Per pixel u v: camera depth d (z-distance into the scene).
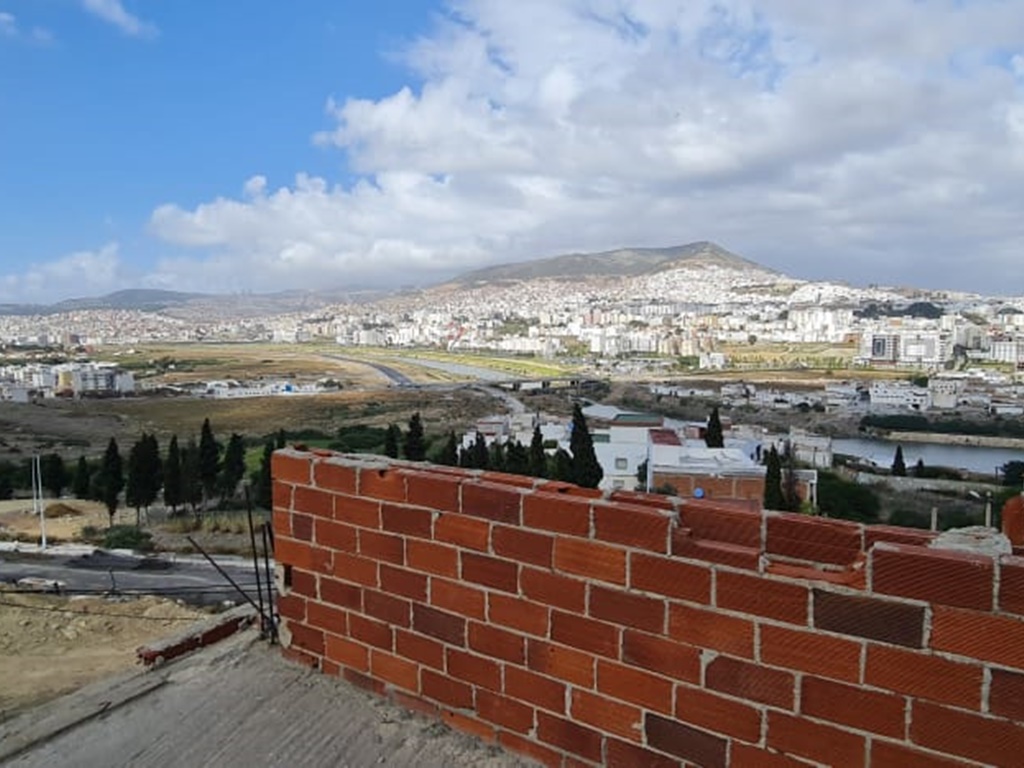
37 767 2.75
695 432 46.72
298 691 3.12
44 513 37.09
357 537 3.10
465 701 2.79
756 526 2.59
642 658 2.34
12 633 14.57
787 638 2.08
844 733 2.00
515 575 2.62
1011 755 1.78
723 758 2.20
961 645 1.83
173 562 26.73
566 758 2.52
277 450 3.50
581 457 34.06
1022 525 2.46
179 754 2.75
